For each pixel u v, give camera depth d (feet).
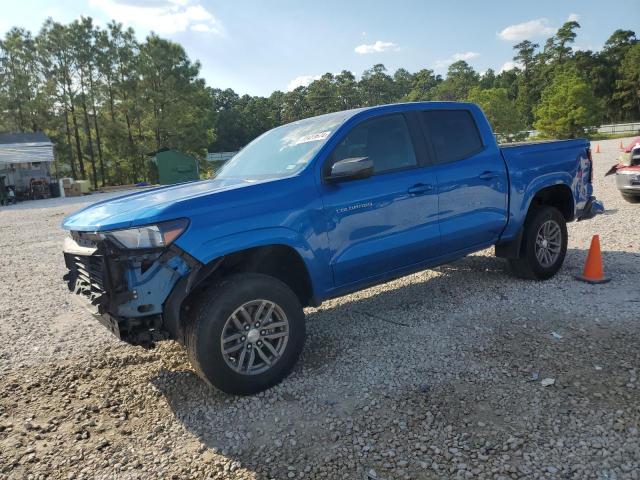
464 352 13.32
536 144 18.88
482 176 16.48
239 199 11.69
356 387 11.94
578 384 11.13
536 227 18.31
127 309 10.65
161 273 10.66
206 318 11.07
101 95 144.36
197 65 146.51
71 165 153.38
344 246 13.34
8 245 38.40
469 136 16.81
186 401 11.93
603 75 310.04
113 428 10.98
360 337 15.06
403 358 13.32
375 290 19.80
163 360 14.44
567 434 9.39
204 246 11.02
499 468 8.61
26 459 9.95
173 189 13.93
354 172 12.37
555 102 194.80
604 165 63.00
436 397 11.12
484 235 16.92
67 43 138.51
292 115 433.89
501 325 14.97
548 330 14.29
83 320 18.66
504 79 411.13
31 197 106.93
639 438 9.11
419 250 15.06
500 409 10.43
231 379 11.47
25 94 150.51
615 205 33.65
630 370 11.55
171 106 141.38
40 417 11.64
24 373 14.11
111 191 119.96
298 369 13.16
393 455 9.22
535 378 11.55
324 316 17.28
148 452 9.98
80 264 12.27
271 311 12.06
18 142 121.19
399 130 15.14
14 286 24.56
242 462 9.42
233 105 473.67
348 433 10.05
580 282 18.45
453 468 8.72
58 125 153.48
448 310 16.69
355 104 446.19
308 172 12.94
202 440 10.27
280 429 10.43
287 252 12.66
